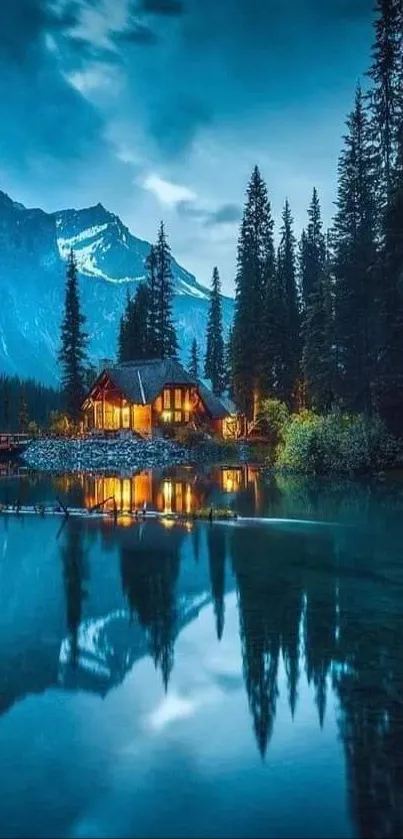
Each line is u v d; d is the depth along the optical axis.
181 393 73.88
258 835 7.16
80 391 76.81
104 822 7.42
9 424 100.50
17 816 7.56
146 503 32.69
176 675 11.34
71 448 62.28
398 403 39.38
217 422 76.44
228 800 7.75
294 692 10.51
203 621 14.14
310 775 8.23
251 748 8.88
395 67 46.22
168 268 85.62
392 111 46.34
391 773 8.23
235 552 20.94
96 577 18.27
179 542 22.86
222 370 101.56
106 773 8.37
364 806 7.59
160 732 9.40
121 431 69.25
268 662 11.77
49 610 15.21
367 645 12.45
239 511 29.03
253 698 10.36
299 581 17.23
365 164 47.25
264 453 60.00
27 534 24.97
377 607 14.84
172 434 68.25
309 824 7.30
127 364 78.19
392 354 39.59
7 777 8.34
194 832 7.22
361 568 18.50
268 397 63.75
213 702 10.28
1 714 9.96
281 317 64.12
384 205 43.78
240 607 15.07
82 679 11.25
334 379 46.78
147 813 7.57
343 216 47.72
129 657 12.23
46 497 36.06
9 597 16.38
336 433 42.97
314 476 42.78
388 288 39.88
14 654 12.41
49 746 9.05
